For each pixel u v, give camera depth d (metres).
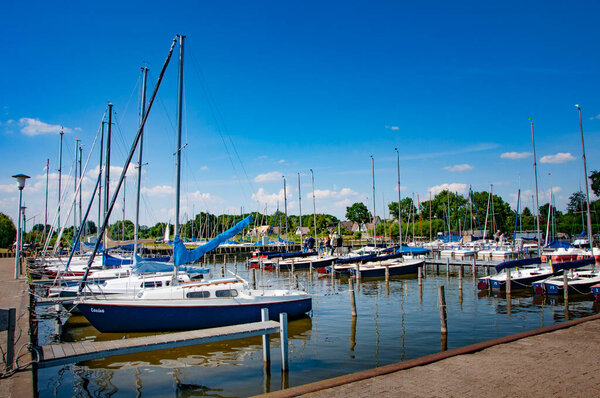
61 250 44.81
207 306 17.16
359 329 17.83
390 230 90.38
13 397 7.86
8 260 45.75
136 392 11.20
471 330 17.42
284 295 18.97
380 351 14.59
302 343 15.74
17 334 13.02
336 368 12.82
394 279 36.41
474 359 9.84
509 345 10.99
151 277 22.23
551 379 8.47
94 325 16.70
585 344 10.99
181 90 18.98
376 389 8.04
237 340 16.12
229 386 11.45
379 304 23.83
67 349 10.12
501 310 21.66
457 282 33.72
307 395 7.81
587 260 26.50
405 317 20.09
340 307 23.00
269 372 12.43
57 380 12.09
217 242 18.50
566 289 23.72
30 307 15.90
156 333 16.86
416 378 8.62
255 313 17.98
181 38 19.09
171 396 10.91
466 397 7.61
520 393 7.77
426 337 16.38
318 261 44.03
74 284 23.38
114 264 29.33
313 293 28.64
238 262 60.09
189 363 13.45
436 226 95.94
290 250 74.38
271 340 16.16
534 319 19.48
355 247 76.75
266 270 46.09
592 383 8.23
